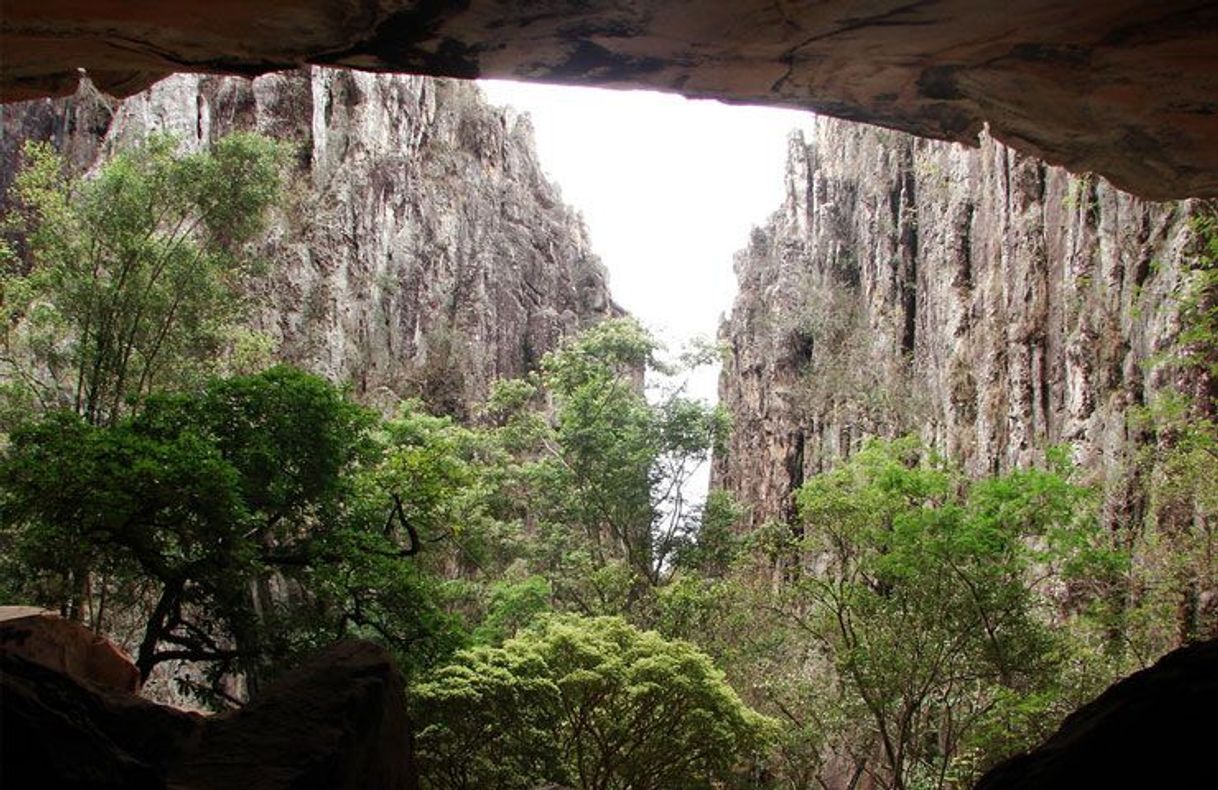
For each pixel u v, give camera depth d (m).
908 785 28.52
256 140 30.98
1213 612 23.27
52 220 29.30
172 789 6.95
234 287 44.88
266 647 21.86
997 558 24.50
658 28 9.62
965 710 29.56
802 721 31.34
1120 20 8.87
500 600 38.31
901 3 8.93
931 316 50.91
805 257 64.81
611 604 40.03
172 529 20.03
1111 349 32.66
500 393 50.12
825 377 58.28
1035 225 39.97
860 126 63.59
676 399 46.16
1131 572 26.36
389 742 8.38
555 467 46.59
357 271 60.44
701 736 22.98
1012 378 39.28
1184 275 27.75
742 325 68.12
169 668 34.22
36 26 9.74
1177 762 6.13
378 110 65.06
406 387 60.84
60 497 18.77
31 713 5.96
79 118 46.38
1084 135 10.96
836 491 27.03
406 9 9.38
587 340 47.41
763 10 9.21
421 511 26.52
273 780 7.23
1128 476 29.34
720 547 44.97
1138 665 24.30
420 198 65.44
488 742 21.98
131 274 29.56
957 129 11.62
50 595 21.86
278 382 22.53
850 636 27.78
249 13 9.51
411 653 23.20
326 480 22.81
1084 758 6.39
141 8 9.42
